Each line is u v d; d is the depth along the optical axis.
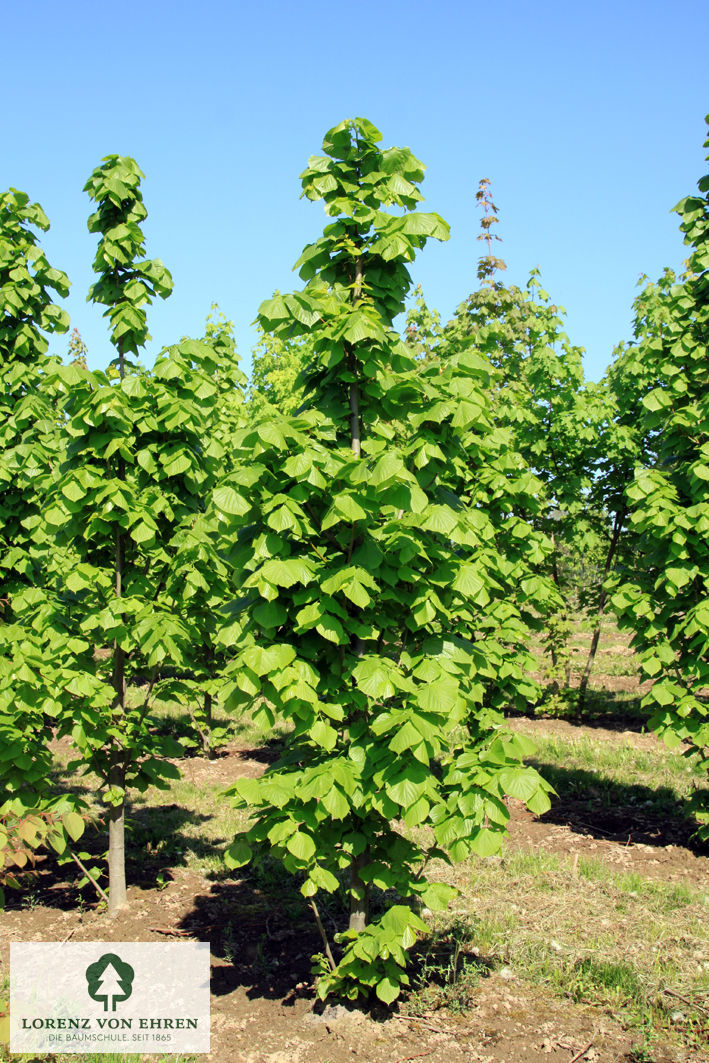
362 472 3.55
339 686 3.80
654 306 11.25
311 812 3.59
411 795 3.40
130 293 5.51
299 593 3.60
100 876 5.89
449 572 3.87
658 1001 4.09
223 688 3.78
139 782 5.52
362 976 3.80
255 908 5.38
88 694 4.91
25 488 6.29
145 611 5.18
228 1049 3.74
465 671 4.00
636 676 14.76
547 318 11.34
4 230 6.66
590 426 10.71
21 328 6.55
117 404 4.96
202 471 5.67
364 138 4.08
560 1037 3.81
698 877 5.89
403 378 3.96
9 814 4.11
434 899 3.69
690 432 6.64
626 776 8.50
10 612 6.50
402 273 4.21
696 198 6.84
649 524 6.39
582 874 5.91
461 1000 4.09
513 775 3.42
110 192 5.48
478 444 4.99
